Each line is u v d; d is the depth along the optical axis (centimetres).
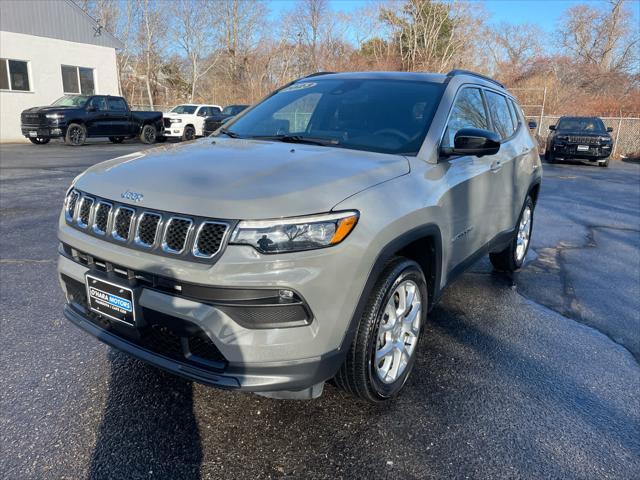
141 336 232
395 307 268
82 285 254
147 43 4619
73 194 267
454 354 337
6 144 1870
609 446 247
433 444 244
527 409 276
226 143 310
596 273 526
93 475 216
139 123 2044
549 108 3253
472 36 4425
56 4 2155
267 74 4741
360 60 4469
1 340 331
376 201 234
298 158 261
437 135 308
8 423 247
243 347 208
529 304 434
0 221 652
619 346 358
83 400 268
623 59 4556
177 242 215
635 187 1213
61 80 2205
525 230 525
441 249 297
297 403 273
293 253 206
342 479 220
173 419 255
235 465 226
